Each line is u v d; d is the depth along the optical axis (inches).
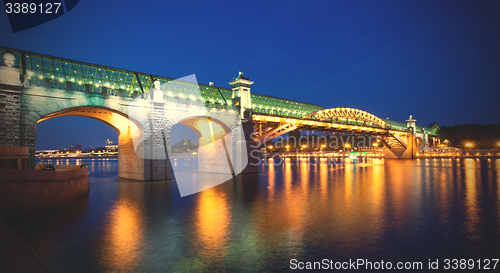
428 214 683.4
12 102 1071.0
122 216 693.3
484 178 1465.3
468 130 5413.4
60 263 412.2
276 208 769.6
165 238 525.3
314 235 532.4
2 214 631.8
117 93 1348.4
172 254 447.8
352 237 518.6
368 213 699.4
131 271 387.2
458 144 5413.4
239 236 533.0
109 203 860.0
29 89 1120.2
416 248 460.8
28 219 652.7
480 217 651.5
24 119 1104.2
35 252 453.4
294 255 439.2
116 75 1434.5
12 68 1073.5
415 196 938.1
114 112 1398.9
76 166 1310.3
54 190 812.6
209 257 435.2
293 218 658.8
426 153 4790.8
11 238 451.8
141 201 894.4
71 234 547.2
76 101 1227.2
